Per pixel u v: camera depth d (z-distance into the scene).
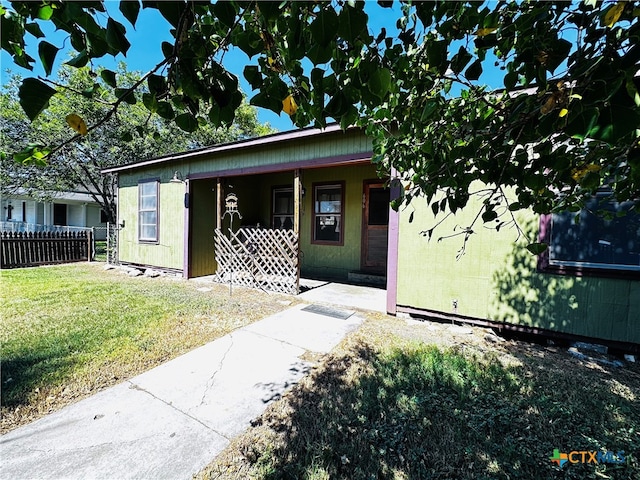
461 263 3.46
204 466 1.45
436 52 1.06
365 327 3.42
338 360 2.55
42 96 0.75
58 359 2.49
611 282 2.77
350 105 0.97
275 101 1.01
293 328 3.33
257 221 7.55
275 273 5.12
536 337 3.16
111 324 3.32
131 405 1.91
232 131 14.02
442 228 3.57
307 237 6.92
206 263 6.56
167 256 6.62
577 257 2.88
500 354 2.72
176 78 0.87
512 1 0.95
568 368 2.48
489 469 1.45
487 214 1.46
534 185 1.16
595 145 1.18
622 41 0.80
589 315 2.85
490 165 1.26
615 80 0.71
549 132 0.87
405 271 3.81
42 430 1.67
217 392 2.06
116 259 7.86
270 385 2.16
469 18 0.98
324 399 1.98
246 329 3.28
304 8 0.81
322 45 0.76
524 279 3.13
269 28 0.90
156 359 2.53
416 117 1.40
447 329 3.38
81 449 1.54
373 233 6.11
